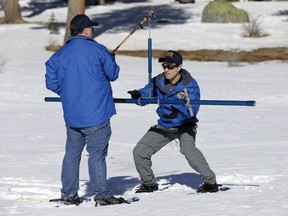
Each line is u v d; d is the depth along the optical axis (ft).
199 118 87.92
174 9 274.16
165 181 49.80
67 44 42.52
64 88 42.01
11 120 89.71
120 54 182.60
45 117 92.22
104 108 41.91
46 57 173.47
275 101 105.19
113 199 41.88
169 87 43.78
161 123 44.73
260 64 161.27
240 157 59.67
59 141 73.67
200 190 43.98
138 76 134.41
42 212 39.63
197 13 262.06
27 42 198.29
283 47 192.03
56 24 220.84
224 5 239.09
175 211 37.78
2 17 264.11
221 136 73.97
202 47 195.21
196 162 43.60
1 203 42.91
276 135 73.67
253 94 111.65
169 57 43.06
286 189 43.24
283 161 56.54
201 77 135.54
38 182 50.78
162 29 225.15
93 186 41.98
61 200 43.14
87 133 41.98
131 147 69.10
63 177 43.16
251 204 38.70
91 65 41.70
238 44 199.21
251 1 296.51
